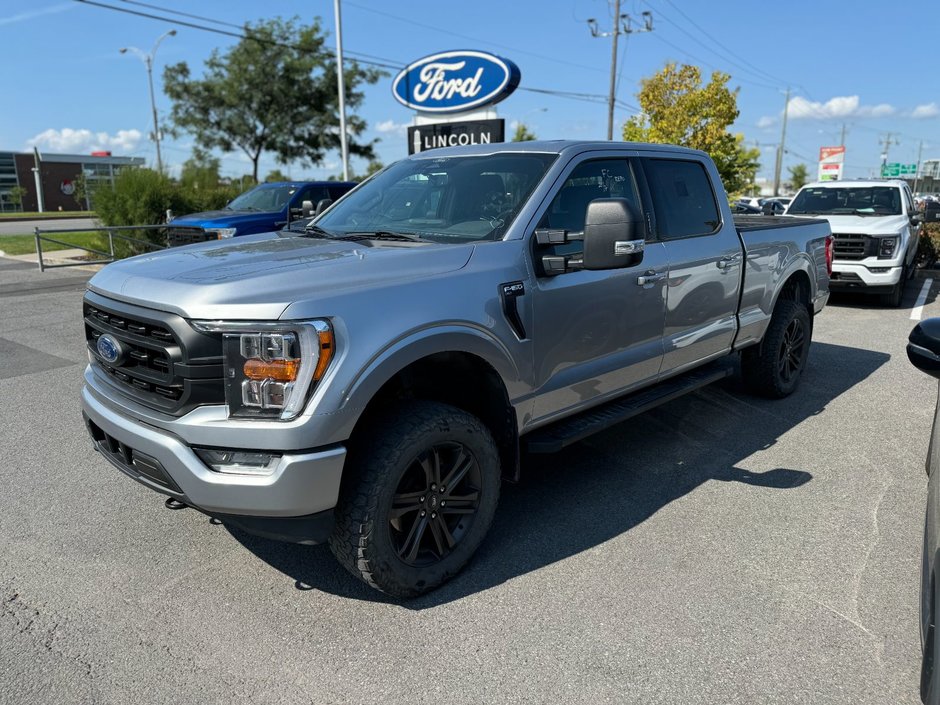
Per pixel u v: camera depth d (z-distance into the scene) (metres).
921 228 13.89
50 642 2.81
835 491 4.19
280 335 2.59
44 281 13.12
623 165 4.21
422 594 3.13
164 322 2.69
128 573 3.32
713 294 4.74
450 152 4.36
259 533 2.80
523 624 2.93
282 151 31.84
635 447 4.90
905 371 6.88
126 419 2.95
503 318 3.26
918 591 3.15
